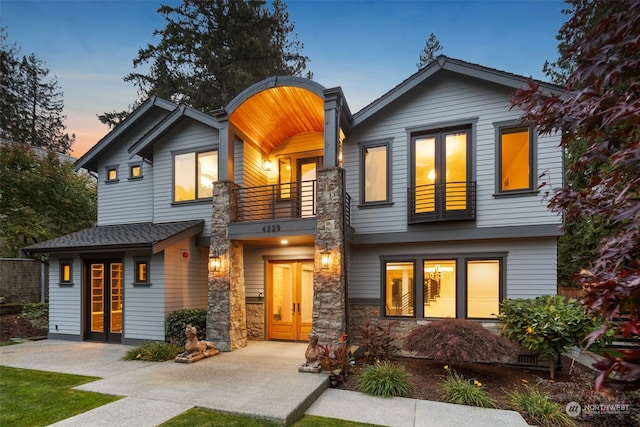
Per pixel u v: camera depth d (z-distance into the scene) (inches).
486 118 304.3
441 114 317.7
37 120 948.0
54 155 548.1
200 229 366.9
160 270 335.6
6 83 876.0
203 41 581.3
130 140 429.4
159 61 603.2
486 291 301.4
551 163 284.7
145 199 414.0
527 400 184.7
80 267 370.6
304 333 344.8
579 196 105.1
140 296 342.3
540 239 288.2
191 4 582.2
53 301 381.1
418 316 314.5
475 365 272.4
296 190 377.7
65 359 279.4
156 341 325.4
